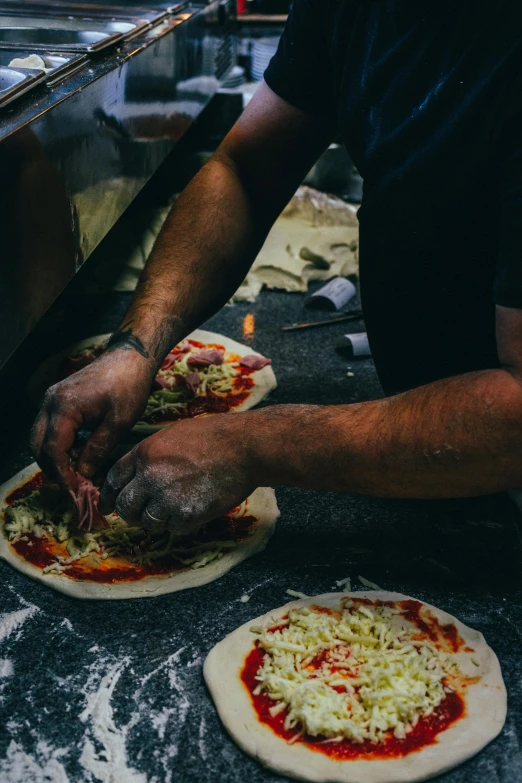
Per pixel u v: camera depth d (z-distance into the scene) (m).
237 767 1.02
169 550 1.38
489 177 1.16
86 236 1.53
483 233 1.24
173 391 1.91
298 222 2.67
